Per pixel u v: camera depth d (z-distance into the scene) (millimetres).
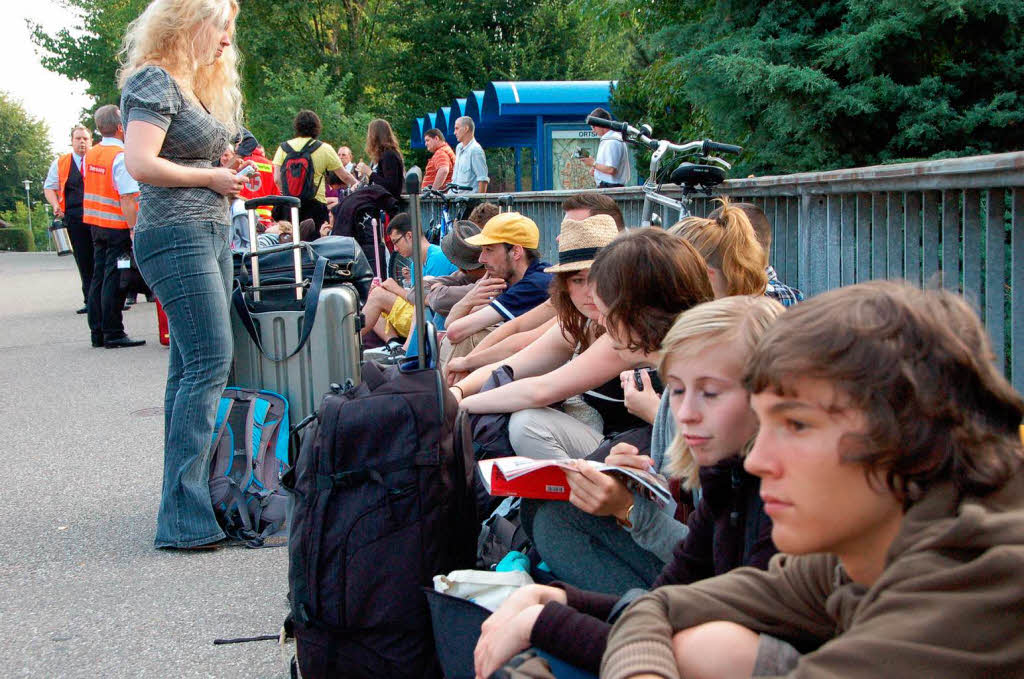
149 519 4145
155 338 9906
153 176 3570
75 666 2811
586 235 3100
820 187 3600
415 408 2480
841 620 1181
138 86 3602
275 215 9477
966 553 998
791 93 7078
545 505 2320
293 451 3814
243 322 4000
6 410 6543
